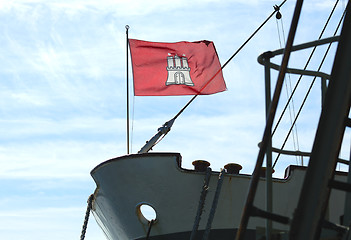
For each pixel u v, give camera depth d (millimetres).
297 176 10828
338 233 5641
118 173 11258
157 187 10977
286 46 5285
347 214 5762
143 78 14867
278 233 5898
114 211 11820
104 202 12039
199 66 15000
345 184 4633
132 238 11742
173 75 14891
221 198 10766
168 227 11102
